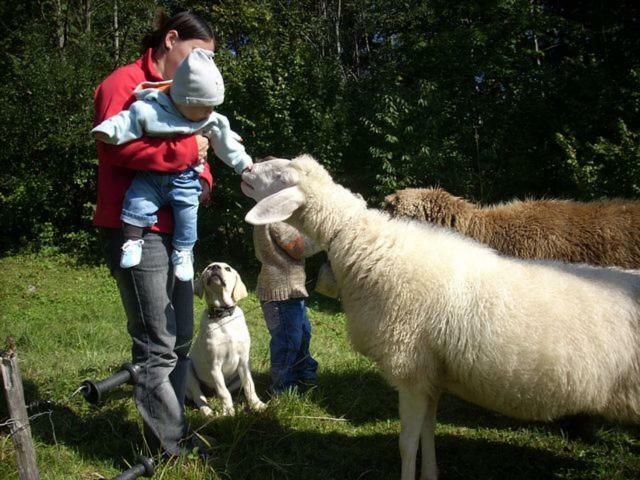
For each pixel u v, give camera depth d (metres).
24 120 14.54
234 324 4.73
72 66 15.37
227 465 3.59
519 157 11.90
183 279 3.48
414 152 11.66
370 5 20.80
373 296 3.49
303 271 4.92
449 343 3.30
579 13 15.27
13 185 14.71
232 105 12.98
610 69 12.79
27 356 6.12
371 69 18.23
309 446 4.02
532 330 3.15
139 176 3.41
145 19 19.41
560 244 4.77
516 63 13.26
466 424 4.58
